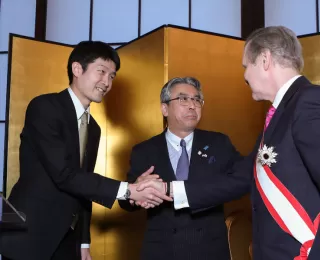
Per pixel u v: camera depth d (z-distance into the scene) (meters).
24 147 2.01
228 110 2.79
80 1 3.78
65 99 2.06
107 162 3.01
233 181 1.88
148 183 1.91
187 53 2.68
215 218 2.00
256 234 1.41
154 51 2.70
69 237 2.08
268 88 1.45
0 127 3.78
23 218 1.46
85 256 2.23
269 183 1.35
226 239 2.01
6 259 1.90
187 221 1.96
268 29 1.48
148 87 2.74
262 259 1.36
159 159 2.07
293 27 3.38
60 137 1.97
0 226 1.67
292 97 1.37
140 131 2.79
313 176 1.26
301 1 3.37
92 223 2.98
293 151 1.32
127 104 2.90
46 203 1.93
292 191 1.31
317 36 2.78
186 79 2.18
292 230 1.30
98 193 1.92
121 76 2.96
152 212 2.01
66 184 1.92
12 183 2.91
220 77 2.78
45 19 3.83
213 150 2.07
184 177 2.03
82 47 2.14
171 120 2.12
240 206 2.76
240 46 2.88
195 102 2.11
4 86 3.83
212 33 2.78
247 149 2.84
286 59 1.43
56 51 3.08
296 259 1.29
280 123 1.36
